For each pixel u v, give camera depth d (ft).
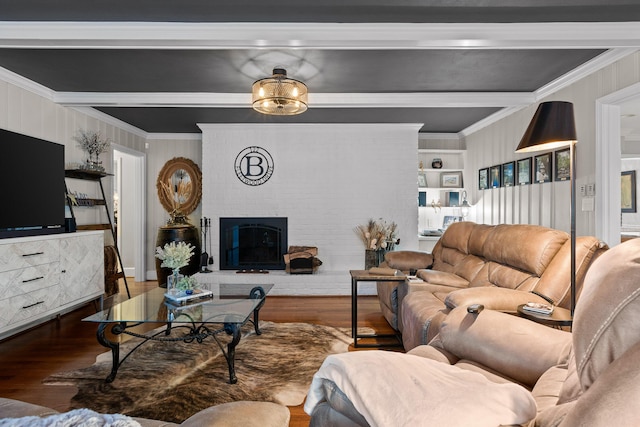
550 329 4.79
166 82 12.16
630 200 24.18
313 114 16.16
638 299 2.51
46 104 12.87
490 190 17.35
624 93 9.59
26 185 11.16
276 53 9.91
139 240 19.74
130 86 12.54
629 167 24.25
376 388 3.13
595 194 10.68
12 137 10.65
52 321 12.62
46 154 12.03
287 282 16.60
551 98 12.77
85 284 12.55
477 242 10.49
